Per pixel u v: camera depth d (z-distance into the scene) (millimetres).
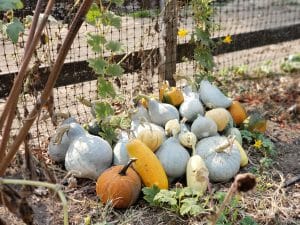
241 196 1422
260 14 3404
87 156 1426
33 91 1535
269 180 1539
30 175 949
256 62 2896
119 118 1578
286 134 1922
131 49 1975
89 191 1429
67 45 745
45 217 1306
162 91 1694
